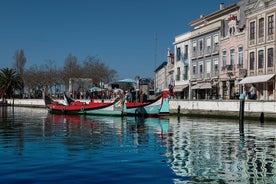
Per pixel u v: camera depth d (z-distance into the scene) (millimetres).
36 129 26078
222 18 54281
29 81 96312
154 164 12633
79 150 15719
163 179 10562
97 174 11141
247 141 18781
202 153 14922
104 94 68125
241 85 46094
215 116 39281
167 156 14203
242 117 27984
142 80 58688
